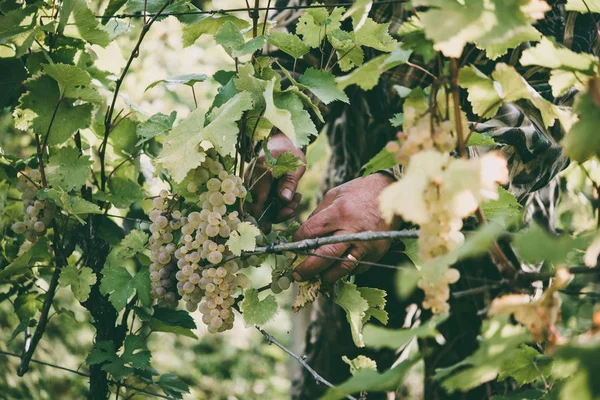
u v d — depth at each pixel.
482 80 0.90
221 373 3.84
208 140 1.07
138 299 1.34
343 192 1.24
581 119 0.83
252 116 1.15
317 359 1.76
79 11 1.20
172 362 3.79
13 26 1.23
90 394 1.34
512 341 0.81
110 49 1.40
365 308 1.17
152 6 1.32
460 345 1.59
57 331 2.89
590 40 1.52
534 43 1.45
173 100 3.71
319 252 1.14
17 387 2.48
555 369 0.95
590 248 0.81
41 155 1.25
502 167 0.77
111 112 1.32
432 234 0.80
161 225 1.18
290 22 1.61
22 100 1.21
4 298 1.49
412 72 1.54
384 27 1.19
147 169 1.54
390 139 1.64
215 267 1.14
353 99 1.68
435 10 0.76
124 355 1.24
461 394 1.57
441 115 0.86
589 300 1.33
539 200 1.67
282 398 3.77
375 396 1.62
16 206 1.52
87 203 1.21
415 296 1.62
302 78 1.17
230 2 3.56
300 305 1.16
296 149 1.35
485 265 1.55
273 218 1.34
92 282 1.24
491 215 1.12
